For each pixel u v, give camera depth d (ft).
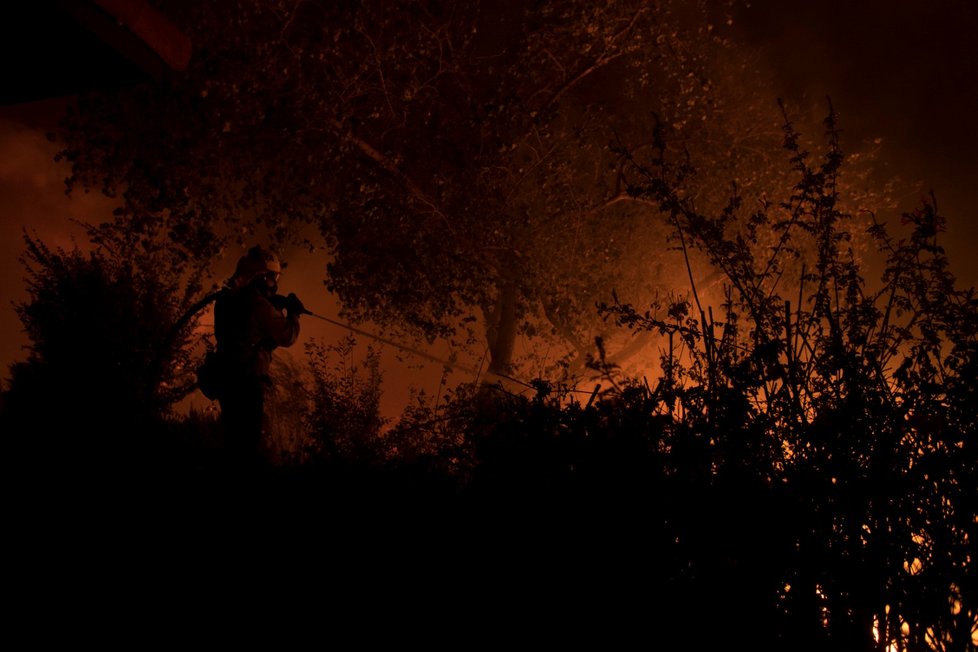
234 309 18.11
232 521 12.17
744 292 9.86
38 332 22.80
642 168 11.78
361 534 10.82
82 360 21.79
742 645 7.93
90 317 22.48
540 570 8.75
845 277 9.78
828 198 10.39
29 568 11.35
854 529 7.99
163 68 10.30
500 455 9.29
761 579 8.03
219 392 17.62
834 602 7.96
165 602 10.68
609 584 8.39
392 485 11.30
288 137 29.66
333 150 31.24
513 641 8.84
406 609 9.80
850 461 8.17
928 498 7.91
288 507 12.11
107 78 10.57
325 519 11.37
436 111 33.24
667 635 8.10
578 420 8.96
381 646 9.62
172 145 28.81
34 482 14.42
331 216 33.06
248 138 29.89
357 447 13.37
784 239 10.68
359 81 30.71
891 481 7.91
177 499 13.41
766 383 8.89
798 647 7.90
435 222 33.37
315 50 29.63
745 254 10.32
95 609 10.52
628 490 8.48
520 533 8.95
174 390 23.90
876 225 10.00
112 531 12.40
